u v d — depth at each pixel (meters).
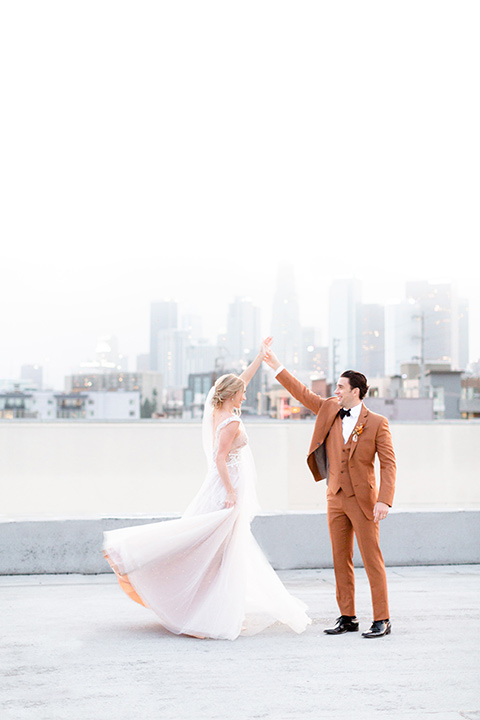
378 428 5.11
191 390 109.00
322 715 3.62
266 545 7.49
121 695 3.88
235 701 3.80
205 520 5.12
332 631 5.13
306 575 7.27
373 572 5.09
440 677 4.20
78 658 4.52
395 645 4.83
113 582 6.80
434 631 5.18
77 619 5.47
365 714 3.64
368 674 4.24
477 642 4.91
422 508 8.06
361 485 5.08
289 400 71.25
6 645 4.79
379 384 75.44
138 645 4.80
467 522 7.86
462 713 3.66
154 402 114.31
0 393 104.31
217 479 5.32
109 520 7.22
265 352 5.60
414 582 6.91
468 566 7.73
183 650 4.70
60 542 7.16
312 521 7.59
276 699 3.83
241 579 5.11
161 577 5.08
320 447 5.39
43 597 6.19
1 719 3.54
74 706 3.72
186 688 3.99
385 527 7.74
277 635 5.11
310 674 4.23
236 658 4.54
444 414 71.50
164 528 5.11
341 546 5.20
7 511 13.69
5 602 6.00
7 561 7.09
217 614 5.00
